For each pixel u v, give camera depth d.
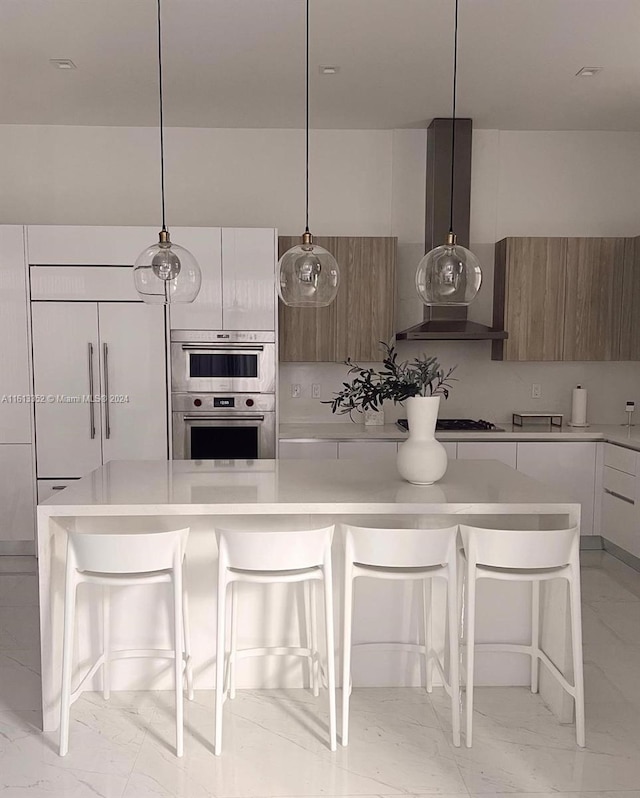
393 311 5.18
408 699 2.96
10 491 4.89
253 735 2.66
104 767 2.45
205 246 4.83
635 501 4.49
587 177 5.45
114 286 4.80
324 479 3.20
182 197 5.34
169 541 2.52
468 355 5.50
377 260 5.15
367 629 3.04
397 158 5.38
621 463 4.68
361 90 4.50
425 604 2.97
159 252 2.85
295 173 5.38
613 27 3.60
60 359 4.82
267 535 2.47
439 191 5.16
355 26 3.60
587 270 5.14
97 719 2.77
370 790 2.33
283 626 3.03
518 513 2.72
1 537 4.90
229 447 4.93
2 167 5.26
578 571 2.59
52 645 2.70
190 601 3.00
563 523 2.82
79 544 2.50
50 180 5.28
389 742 2.62
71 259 4.77
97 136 5.27
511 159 5.41
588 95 4.61
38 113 4.98
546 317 5.16
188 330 4.86
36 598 4.08
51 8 3.40
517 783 2.38
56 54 3.94
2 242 4.74
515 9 3.41
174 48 3.87
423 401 3.05
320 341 5.18
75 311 4.80
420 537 2.51
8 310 4.78
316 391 5.48
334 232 5.41
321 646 3.03
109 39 3.75
